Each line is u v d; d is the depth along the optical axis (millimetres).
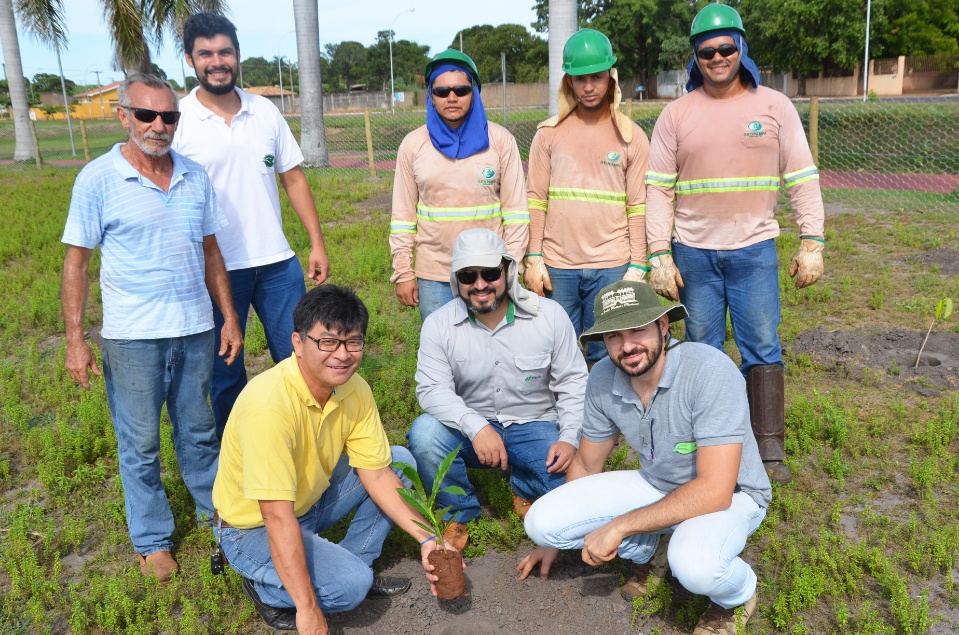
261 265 4211
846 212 11359
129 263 3295
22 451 4801
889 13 39312
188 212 3420
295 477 2895
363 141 29422
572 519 3207
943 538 3459
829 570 3348
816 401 4930
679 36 48188
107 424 4828
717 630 2980
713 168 3979
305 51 19156
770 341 4180
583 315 4762
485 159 4207
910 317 6566
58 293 8305
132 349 3350
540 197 4613
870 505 3902
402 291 4574
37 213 13727
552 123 4500
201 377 3592
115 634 3170
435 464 3654
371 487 3264
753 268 4066
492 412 3850
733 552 2848
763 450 4199
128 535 3832
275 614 3146
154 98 3143
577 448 3643
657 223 4211
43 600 3385
